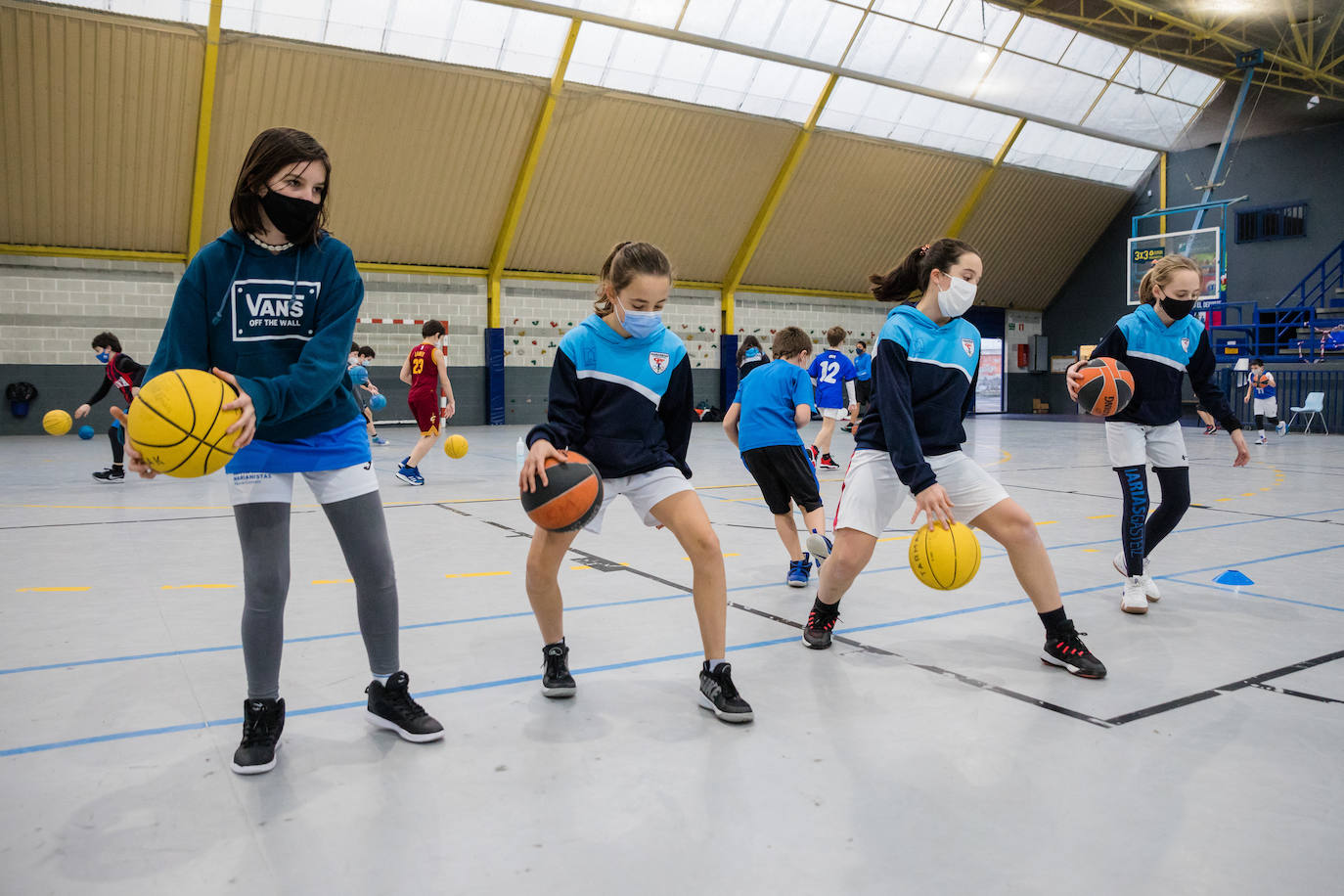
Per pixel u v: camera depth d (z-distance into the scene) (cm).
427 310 1831
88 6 1292
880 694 283
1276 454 1232
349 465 240
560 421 265
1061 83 2025
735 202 1984
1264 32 1897
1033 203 2338
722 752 237
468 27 1511
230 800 209
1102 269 2545
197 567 467
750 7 1628
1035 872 177
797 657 321
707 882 173
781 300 2236
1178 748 239
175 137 1457
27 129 1372
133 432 198
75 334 1538
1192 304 377
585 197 1830
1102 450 1281
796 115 1881
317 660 312
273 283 226
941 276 306
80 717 260
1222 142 2212
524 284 1927
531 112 1662
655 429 283
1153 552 518
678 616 376
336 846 187
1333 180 2055
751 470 448
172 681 291
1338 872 177
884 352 302
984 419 2345
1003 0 1744
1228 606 393
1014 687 289
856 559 316
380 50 1484
